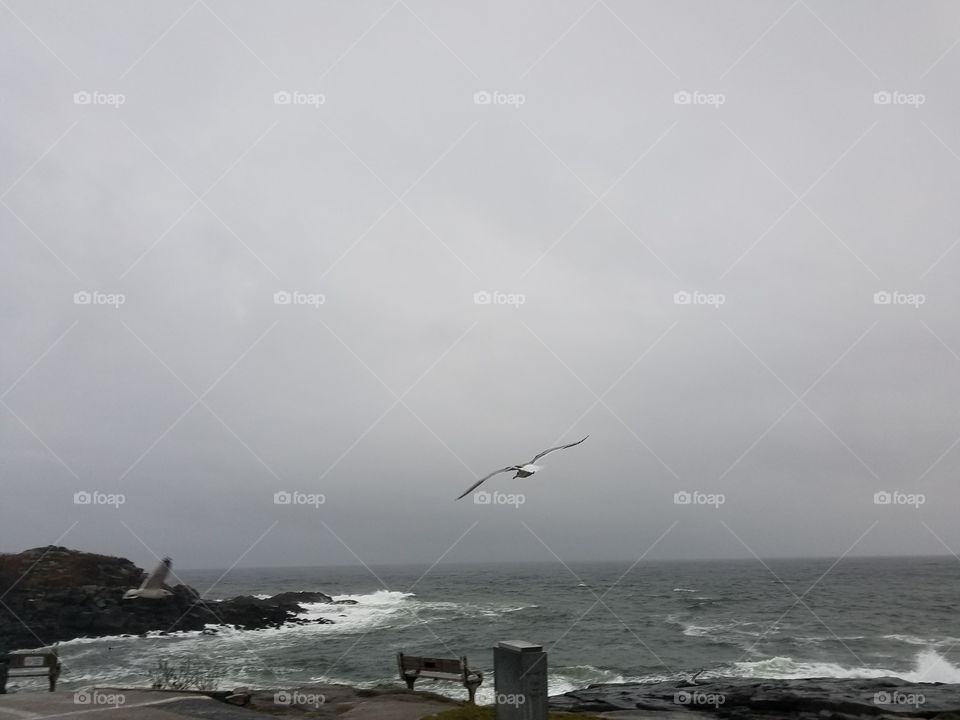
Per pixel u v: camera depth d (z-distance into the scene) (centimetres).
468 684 1339
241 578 13900
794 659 2991
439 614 5188
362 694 1453
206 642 3638
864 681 2270
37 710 1062
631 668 2761
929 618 4656
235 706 1119
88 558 4312
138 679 2278
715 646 3400
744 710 1767
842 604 5872
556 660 2995
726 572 14538
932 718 1680
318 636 3862
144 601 4122
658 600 6512
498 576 13825
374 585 10125
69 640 3697
